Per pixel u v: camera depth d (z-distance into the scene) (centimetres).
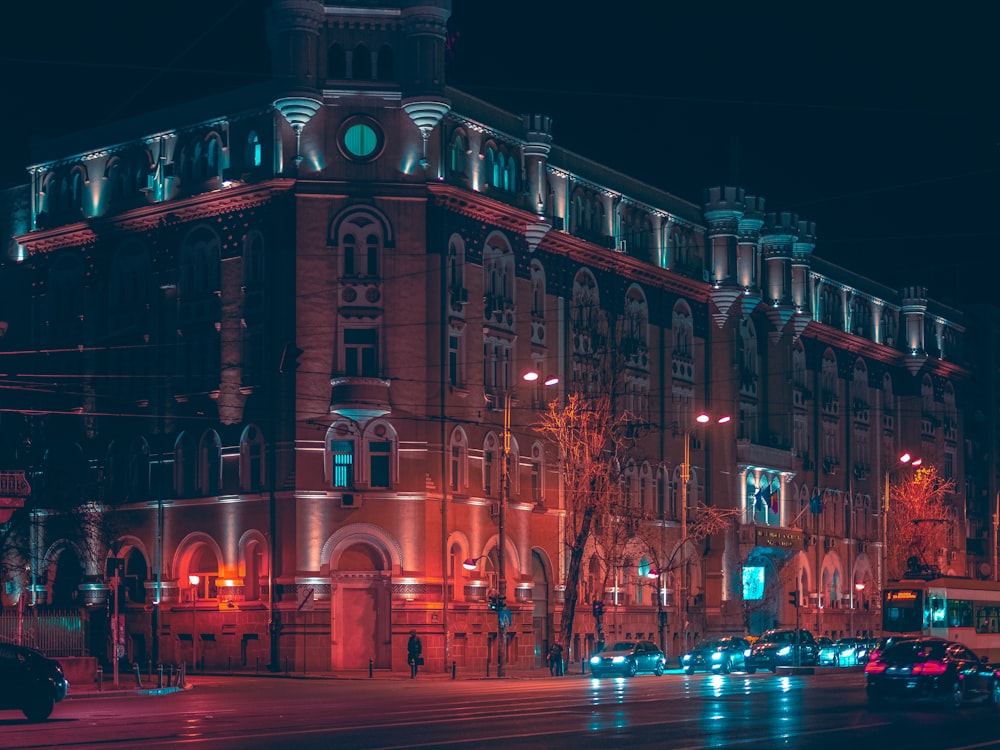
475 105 7194
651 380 8506
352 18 6800
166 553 7100
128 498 7306
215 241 7081
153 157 7362
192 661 6869
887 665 3800
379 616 6656
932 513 10894
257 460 6838
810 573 10181
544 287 7688
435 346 6800
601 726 3064
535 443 7556
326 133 6762
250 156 6925
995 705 3891
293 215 6719
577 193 7975
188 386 7125
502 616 6325
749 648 6988
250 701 4231
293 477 6600
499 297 7294
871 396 11381
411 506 6675
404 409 6725
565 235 7738
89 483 7381
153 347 7275
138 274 7444
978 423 13288
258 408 6831
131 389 7350
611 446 7725
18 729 3244
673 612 8575
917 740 2772
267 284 6800
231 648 6744
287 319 6694
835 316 10894
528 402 7525
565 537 7531
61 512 7288
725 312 9144
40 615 5266
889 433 11662
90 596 7356
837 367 10831
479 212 7119
